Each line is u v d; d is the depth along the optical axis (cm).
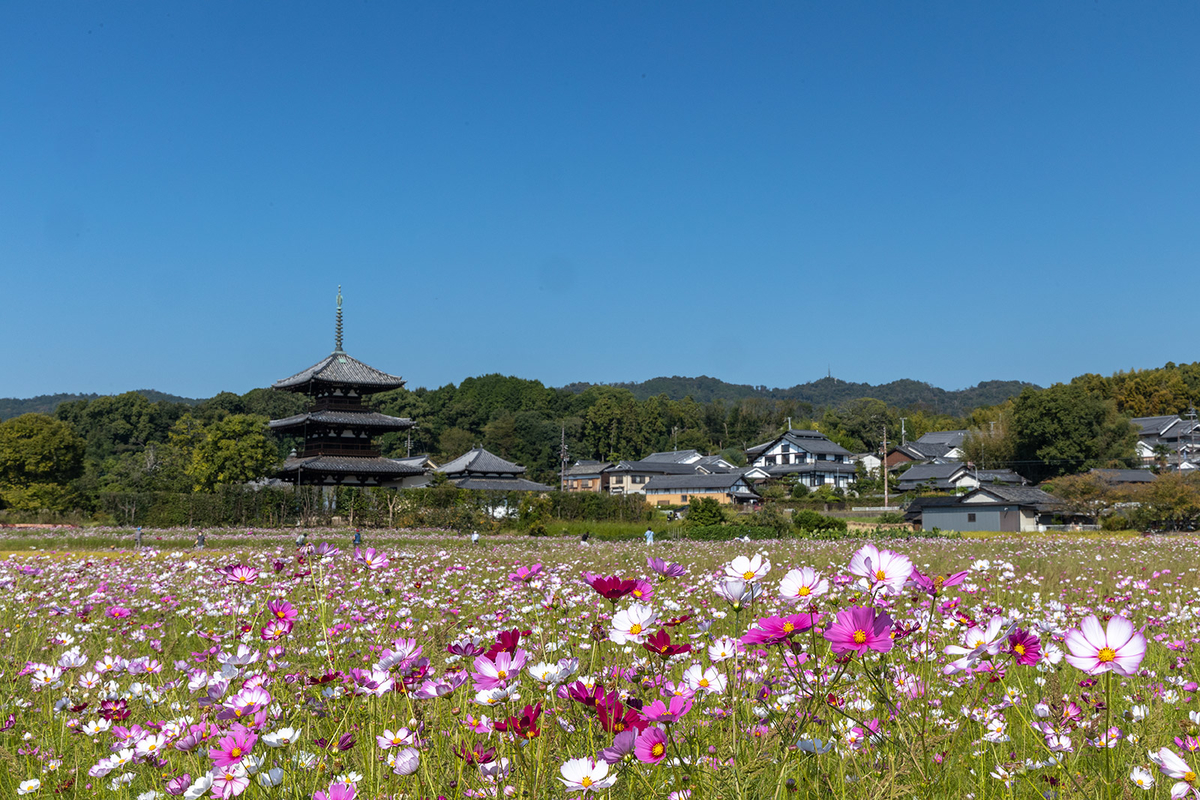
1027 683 359
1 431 5009
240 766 228
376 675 270
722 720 263
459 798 237
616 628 239
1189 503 3944
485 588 864
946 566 1280
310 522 4222
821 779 231
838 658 217
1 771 314
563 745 243
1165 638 530
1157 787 227
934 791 235
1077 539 3078
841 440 11850
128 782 274
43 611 713
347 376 5134
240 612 503
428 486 4862
